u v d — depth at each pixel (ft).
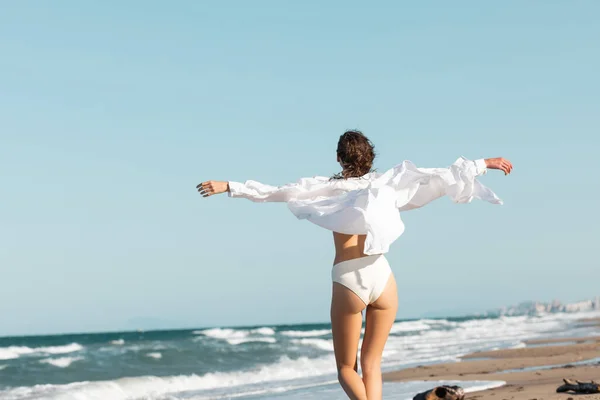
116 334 238.89
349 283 12.48
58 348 88.94
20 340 184.85
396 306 12.90
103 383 47.50
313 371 57.72
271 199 13.12
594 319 215.51
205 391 44.29
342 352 12.82
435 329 161.07
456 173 12.92
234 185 12.82
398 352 82.07
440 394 24.48
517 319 252.62
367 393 12.60
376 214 12.14
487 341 100.73
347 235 12.67
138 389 45.65
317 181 13.10
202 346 82.28
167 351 73.61
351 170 13.25
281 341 93.45
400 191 13.00
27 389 45.52
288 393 38.45
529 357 61.77
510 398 25.89
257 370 59.47
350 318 12.64
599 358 56.24
